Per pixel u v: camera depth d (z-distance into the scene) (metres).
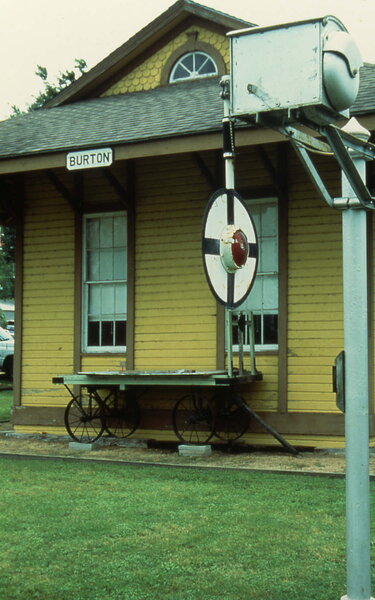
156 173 11.66
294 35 3.25
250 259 4.44
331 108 3.30
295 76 3.24
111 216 12.10
